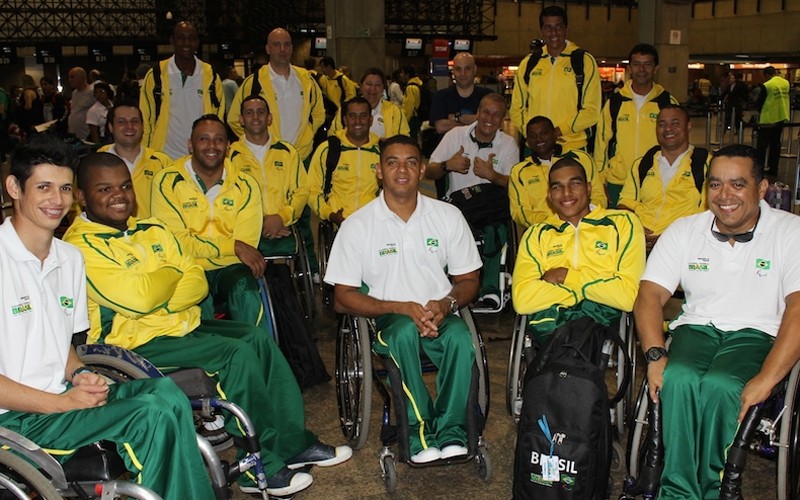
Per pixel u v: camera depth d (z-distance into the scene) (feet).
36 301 8.64
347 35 44.09
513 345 11.65
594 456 9.18
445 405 10.73
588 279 11.39
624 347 10.24
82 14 66.54
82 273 9.45
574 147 18.81
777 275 9.98
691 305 10.63
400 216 11.60
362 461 11.99
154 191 13.58
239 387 10.55
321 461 11.22
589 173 16.65
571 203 11.69
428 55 76.69
